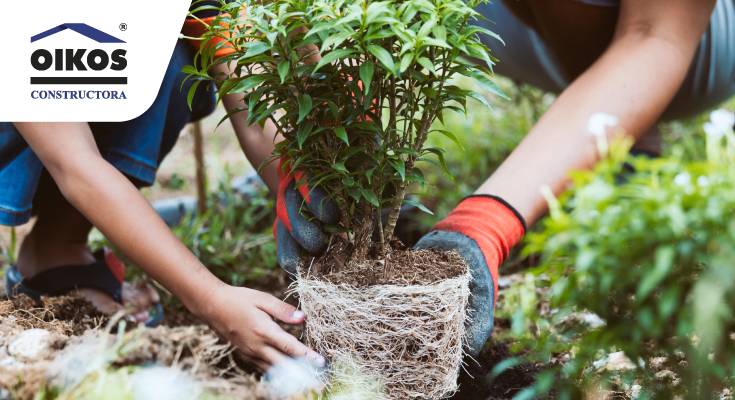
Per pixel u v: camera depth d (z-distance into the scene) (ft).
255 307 3.86
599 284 3.05
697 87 7.11
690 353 2.97
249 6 3.29
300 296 3.96
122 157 4.96
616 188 2.87
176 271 3.87
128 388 3.09
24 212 4.61
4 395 3.13
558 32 6.19
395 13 2.91
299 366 3.72
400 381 3.65
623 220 2.81
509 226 4.44
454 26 3.26
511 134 10.01
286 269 4.36
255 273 7.14
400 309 3.50
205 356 3.49
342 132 3.13
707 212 2.67
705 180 2.80
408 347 3.63
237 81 3.26
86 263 5.65
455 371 3.93
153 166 5.21
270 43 3.07
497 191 4.57
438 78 3.41
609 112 4.47
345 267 3.82
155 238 3.85
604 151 3.29
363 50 2.97
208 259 7.21
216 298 3.87
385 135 3.52
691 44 4.75
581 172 3.05
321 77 3.44
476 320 4.10
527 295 3.96
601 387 3.51
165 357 3.31
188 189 10.59
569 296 3.18
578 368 3.39
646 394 3.27
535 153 4.58
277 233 4.50
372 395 3.65
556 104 4.79
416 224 7.57
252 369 4.23
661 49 4.63
